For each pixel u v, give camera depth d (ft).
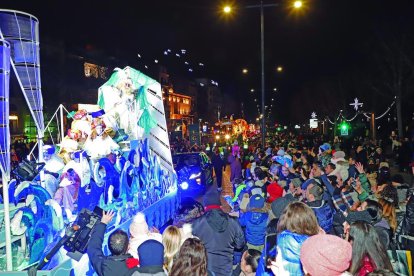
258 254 16.62
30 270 15.47
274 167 37.11
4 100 16.25
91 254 14.43
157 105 34.83
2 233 17.78
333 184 29.37
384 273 8.86
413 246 19.52
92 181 21.53
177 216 35.17
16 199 18.07
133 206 25.73
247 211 22.75
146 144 30.27
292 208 13.32
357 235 13.25
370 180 35.94
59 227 18.79
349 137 120.57
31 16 20.67
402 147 74.28
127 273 13.43
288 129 282.97
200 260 12.47
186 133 148.36
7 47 16.48
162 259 12.78
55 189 20.74
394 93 104.94
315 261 9.63
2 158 16.11
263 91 80.64
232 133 168.76
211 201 18.83
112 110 29.86
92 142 24.43
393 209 20.54
